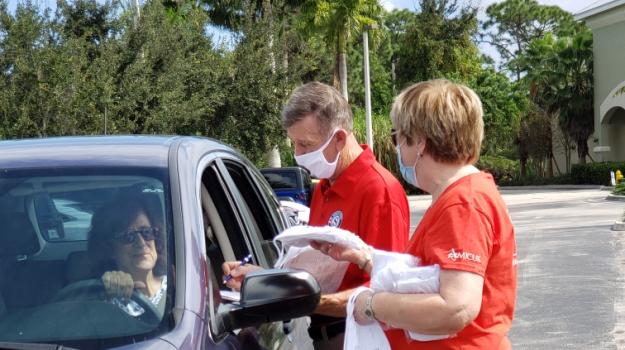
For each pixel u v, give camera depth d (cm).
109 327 237
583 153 4697
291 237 278
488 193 234
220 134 1989
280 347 301
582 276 1103
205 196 324
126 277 254
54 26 1378
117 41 1545
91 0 1530
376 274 239
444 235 226
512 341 752
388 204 322
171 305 240
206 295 250
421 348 235
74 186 282
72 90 1341
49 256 269
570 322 820
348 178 327
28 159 298
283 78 2048
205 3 2853
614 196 2862
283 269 256
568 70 4591
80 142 318
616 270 1145
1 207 282
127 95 1499
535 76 4697
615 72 4259
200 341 230
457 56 4938
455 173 241
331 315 307
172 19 2116
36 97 1314
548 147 4906
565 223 1961
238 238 345
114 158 292
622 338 746
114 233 265
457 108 237
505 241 232
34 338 235
